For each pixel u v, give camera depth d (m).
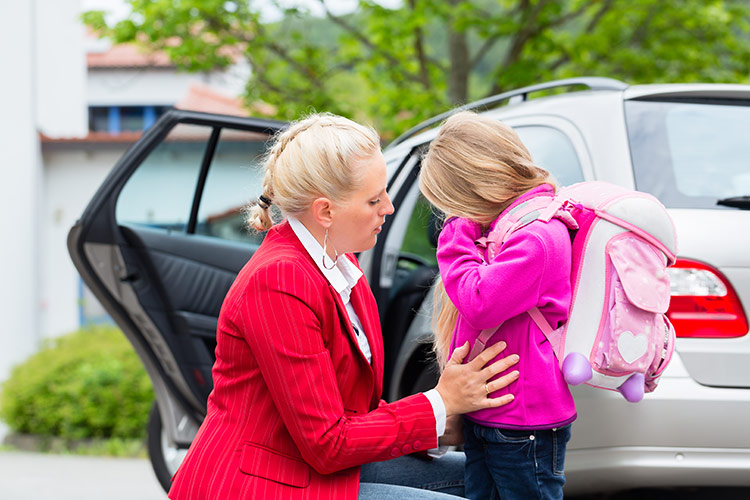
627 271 2.21
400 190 4.36
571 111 3.43
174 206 4.28
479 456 2.51
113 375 8.66
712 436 2.88
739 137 3.33
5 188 11.59
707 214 3.04
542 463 2.35
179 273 4.21
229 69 11.80
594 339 2.26
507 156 2.38
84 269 4.05
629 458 2.89
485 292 2.22
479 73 18.12
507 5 12.96
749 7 12.69
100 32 11.30
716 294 2.94
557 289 2.27
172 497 2.28
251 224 2.44
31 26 12.00
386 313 4.43
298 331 2.15
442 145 2.44
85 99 13.63
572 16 11.46
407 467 2.82
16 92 11.71
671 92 3.39
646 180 3.13
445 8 11.23
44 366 9.09
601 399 2.88
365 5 11.23
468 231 2.42
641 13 11.94
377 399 2.46
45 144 12.62
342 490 2.25
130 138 12.61
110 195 4.04
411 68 12.21
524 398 2.31
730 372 2.92
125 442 8.46
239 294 2.22
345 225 2.28
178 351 4.20
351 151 2.23
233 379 2.27
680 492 3.79
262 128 4.21
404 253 5.18
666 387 2.89
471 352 2.39
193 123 4.14
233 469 2.21
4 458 7.91
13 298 11.70
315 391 2.15
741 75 12.09
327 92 11.96
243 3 11.19
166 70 19.78
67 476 6.65
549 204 2.31
